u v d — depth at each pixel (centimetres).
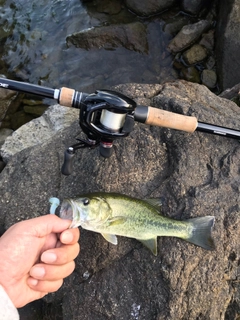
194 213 43
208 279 42
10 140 66
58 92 39
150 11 90
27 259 36
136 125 47
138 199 42
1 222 49
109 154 41
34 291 39
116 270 44
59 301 48
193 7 89
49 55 88
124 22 91
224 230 43
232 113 50
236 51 78
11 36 91
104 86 83
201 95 52
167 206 44
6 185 51
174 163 45
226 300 44
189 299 42
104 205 40
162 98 49
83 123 37
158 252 43
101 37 86
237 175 45
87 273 45
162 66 85
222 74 80
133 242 44
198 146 46
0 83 40
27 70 86
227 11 80
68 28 92
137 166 46
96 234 45
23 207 49
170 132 46
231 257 43
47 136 66
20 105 79
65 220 38
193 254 42
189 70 84
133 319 43
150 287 43
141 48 86
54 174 49
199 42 85
